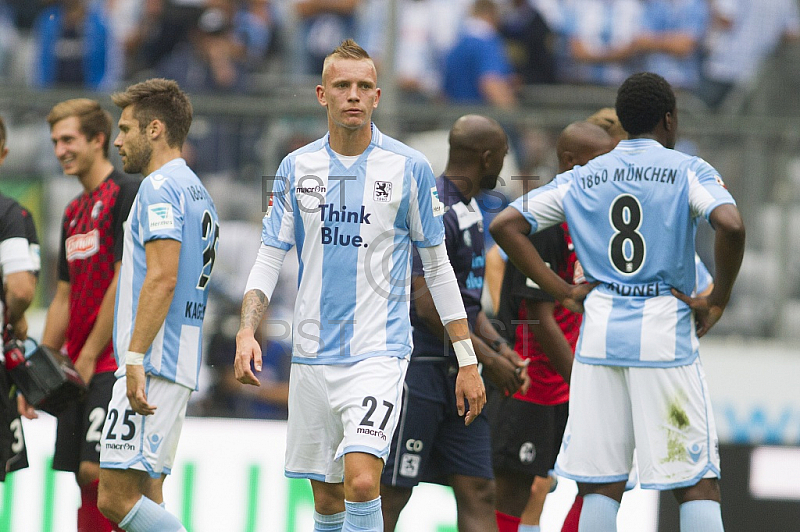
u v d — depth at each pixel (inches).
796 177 1082.1
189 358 634.8
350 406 562.6
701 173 592.4
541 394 731.4
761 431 1059.9
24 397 702.5
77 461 729.6
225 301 1023.6
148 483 658.2
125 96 652.7
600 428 599.5
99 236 717.3
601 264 606.2
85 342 730.8
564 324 738.2
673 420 586.2
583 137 699.4
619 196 602.2
